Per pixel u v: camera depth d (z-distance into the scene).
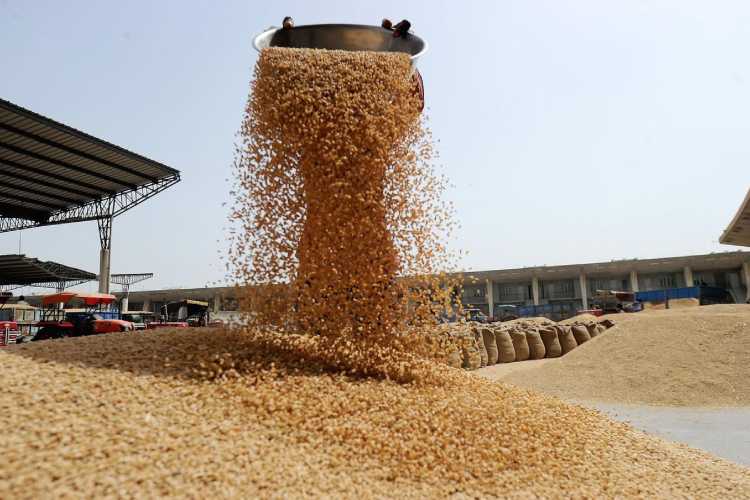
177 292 45.72
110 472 2.67
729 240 36.72
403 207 5.44
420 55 6.24
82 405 3.42
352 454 3.55
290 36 6.46
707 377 8.68
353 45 6.47
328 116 5.38
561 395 8.97
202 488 2.73
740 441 5.82
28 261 26.36
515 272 44.53
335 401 4.17
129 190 23.44
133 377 4.09
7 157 19.27
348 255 5.18
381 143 5.30
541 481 3.66
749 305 15.05
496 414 4.45
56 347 4.87
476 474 3.56
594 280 45.00
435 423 4.02
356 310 5.18
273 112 5.38
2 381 3.57
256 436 3.53
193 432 3.34
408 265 5.40
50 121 17.09
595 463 4.12
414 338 5.30
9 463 2.58
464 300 47.62
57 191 23.05
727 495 3.88
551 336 15.77
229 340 5.42
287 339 5.24
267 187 5.45
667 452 4.77
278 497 2.81
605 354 10.23
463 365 12.05
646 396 8.54
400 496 3.16
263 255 5.44
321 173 5.29
